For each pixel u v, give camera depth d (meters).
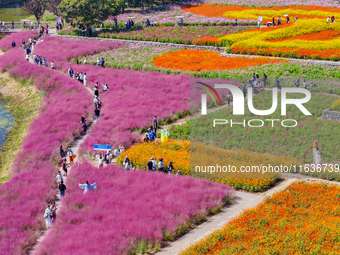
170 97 48.66
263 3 98.06
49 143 38.19
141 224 22.09
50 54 72.38
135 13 102.31
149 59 65.00
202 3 106.44
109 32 83.19
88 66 64.94
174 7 104.62
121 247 20.17
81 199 26.58
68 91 54.44
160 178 28.98
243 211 23.02
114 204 25.38
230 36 66.56
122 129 40.75
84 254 19.16
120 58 67.62
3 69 67.31
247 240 19.25
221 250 18.56
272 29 68.12
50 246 21.14
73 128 41.75
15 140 42.56
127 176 29.95
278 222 20.59
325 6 90.31
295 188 25.17
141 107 46.09
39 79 59.59
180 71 57.03
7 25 99.81
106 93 52.50
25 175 32.09
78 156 36.09
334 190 24.38
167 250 20.61
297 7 91.38
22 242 22.56
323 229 19.08
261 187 27.06
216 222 23.23
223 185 27.52
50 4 102.06
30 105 53.25
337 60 51.94
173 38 72.38
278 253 17.55
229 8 97.25
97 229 22.08
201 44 68.44
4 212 25.89
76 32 85.25
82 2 80.12
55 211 26.28
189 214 23.52
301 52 54.94
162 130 37.56
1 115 50.94
